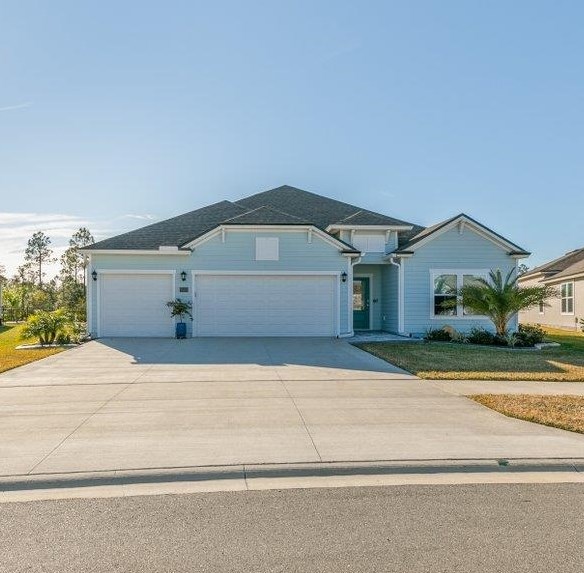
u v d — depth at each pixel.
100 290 17.64
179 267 17.78
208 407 7.42
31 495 4.43
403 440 5.80
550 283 30.02
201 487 4.61
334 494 4.45
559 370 10.88
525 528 3.80
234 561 3.30
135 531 3.72
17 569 3.20
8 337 20.59
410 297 18.80
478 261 18.97
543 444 5.67
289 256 18.05
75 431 6.11
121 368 11.12
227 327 17.88
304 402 7.76
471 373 10.30
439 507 4.18
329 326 18.11
